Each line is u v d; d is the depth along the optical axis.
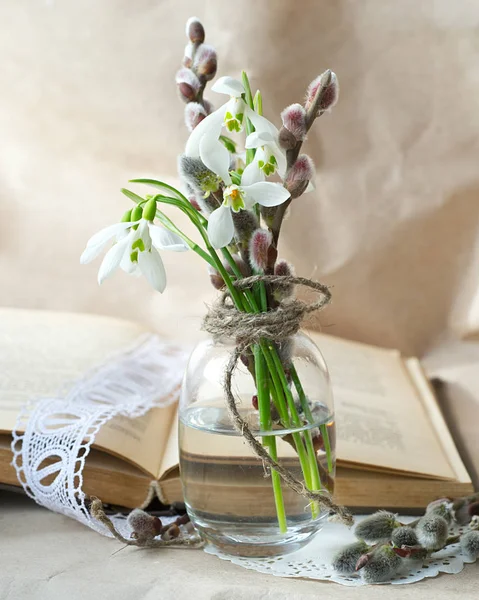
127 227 0.45
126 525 0.53
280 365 0.47
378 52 0.79
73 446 0.52
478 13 0.77
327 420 0.49
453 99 0.79
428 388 0.71
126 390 0.62
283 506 0.48
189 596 0.45
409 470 0.54
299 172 0.46
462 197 0.80
